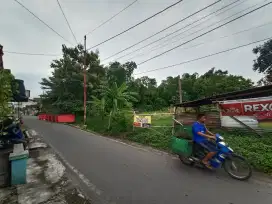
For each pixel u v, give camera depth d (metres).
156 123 14.34
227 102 8.70
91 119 22.39
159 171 5.35
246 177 4.55
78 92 28.16
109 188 4.30
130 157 6.88
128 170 5.46
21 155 4.67
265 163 5.23
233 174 4.79
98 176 5.04
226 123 8.76
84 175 5.12
